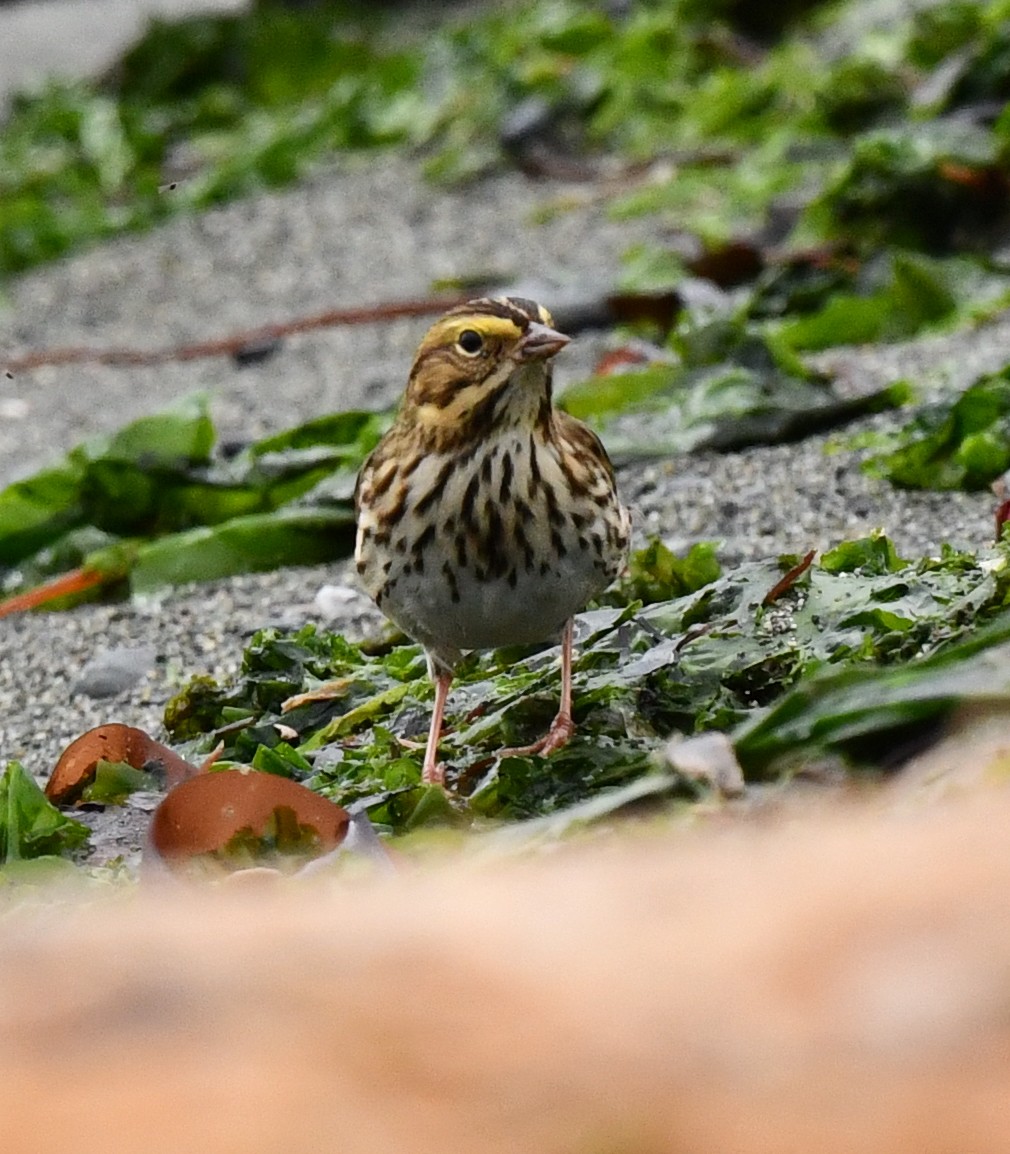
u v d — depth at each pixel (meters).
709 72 25.48
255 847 7.23
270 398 18.05
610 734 8.81
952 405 12.72
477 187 23.75
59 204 26.89
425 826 8.07
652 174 22.77
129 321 21.67
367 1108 1.81
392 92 27.03
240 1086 1.83
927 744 6.25
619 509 8.98
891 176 17.95
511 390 8.37
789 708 6.43
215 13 31.16
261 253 23.02
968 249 17.72
